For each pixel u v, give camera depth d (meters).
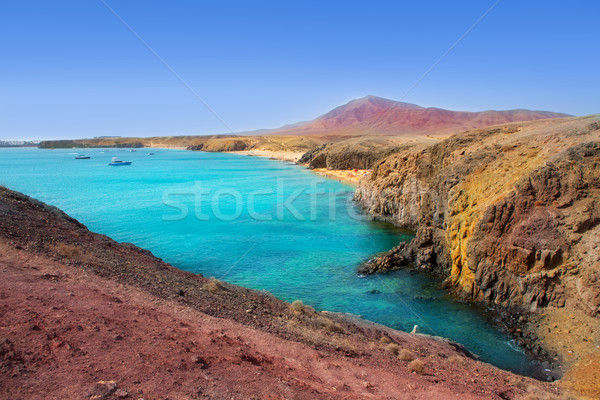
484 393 11.70
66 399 5.82
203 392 7.17
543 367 18.72
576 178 24.16
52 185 93.38
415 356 15.78
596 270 20.95
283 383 8.70
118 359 7.57
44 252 13.57
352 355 13.48
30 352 6.88
